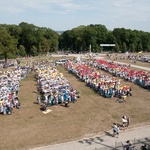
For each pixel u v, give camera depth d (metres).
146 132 32.72
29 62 106.81
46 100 45.09
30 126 35.22
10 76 66.56
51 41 192.75
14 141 30.62
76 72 75.81
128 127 34.50
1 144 29.89
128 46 199.12
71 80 68.25
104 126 35.00
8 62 106.69
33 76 75.06
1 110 40.25
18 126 35.25
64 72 82.38
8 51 108.12
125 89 51.72
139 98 49.34
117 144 29.23
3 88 52.78
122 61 113.19
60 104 45.34
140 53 167.38
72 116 39.16
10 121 37.16
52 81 59.00
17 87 55.91
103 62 97.06
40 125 35.59
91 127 34.72
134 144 29.11
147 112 40.84
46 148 28.69
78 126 35.12
